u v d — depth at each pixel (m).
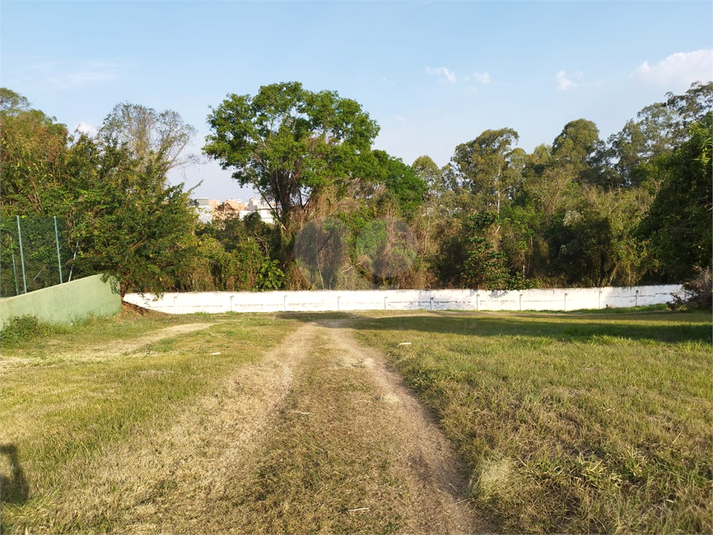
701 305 23.14
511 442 4.54
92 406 5.89
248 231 31.69
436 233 32.50
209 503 3.77
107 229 21.00
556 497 3.66
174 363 8.78
